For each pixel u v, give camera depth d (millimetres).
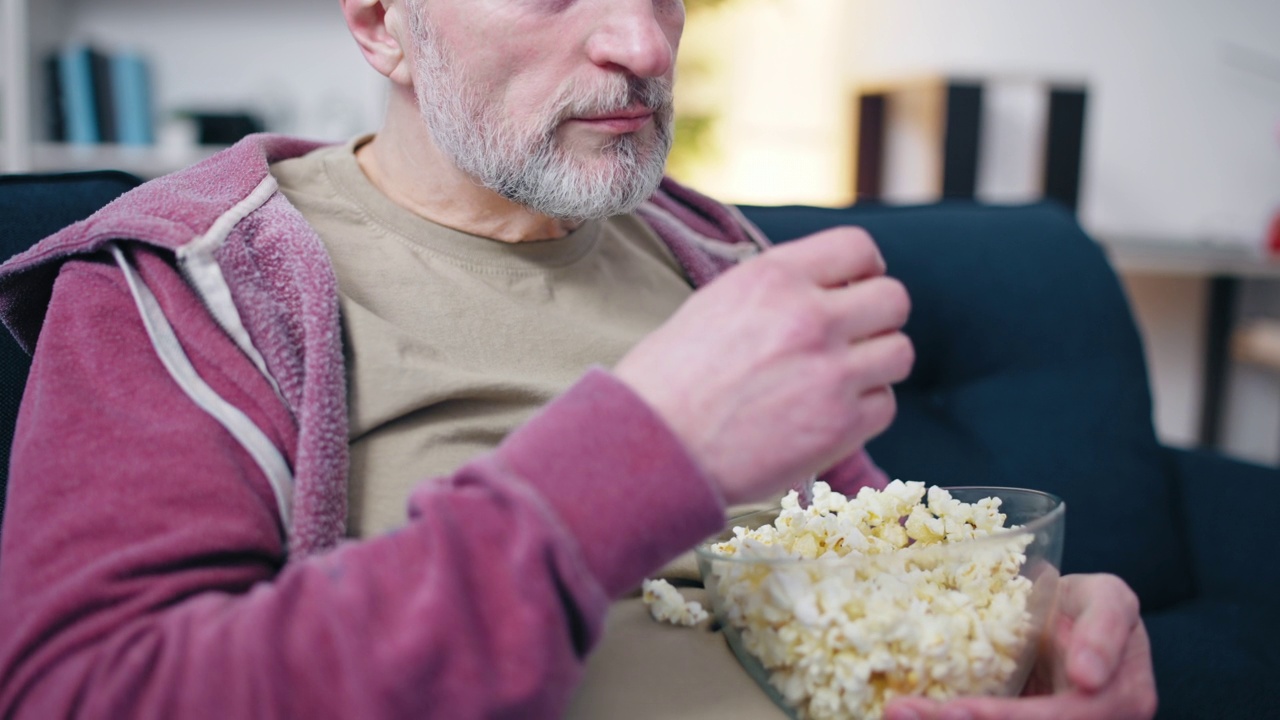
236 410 534
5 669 417
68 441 479
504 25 604
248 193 625
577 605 396
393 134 719
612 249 810
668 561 422
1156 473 1111
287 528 542
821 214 1154
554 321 702
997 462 1064
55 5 2168
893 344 451
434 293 671
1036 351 1126
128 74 2145
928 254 1130
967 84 2270
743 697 511
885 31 2754
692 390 425
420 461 609
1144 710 529
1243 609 1039
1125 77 2637
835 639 434
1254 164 2680
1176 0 2609
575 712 499
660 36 603
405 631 385
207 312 560
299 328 591
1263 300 2713
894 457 1071
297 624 397
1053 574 510
